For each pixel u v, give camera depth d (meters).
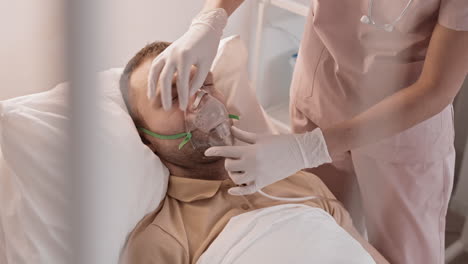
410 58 1.33
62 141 0.58
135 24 1.76
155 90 1.34
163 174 1.49
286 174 1.42
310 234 1.41
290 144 1.40
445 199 1.59
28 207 1.18
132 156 1.33
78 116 0.57
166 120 1.42
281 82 2.49
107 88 1.46
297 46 2.41
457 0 1.18
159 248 1.36
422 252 1.61
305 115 1.77
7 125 1.19
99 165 0.61
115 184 1.17
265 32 2.33
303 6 2.20
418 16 1.28
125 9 1.70
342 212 1.66
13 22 1.49
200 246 1.41
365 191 1.58
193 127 1.41
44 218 1.10
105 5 0.53
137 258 1.36
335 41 1.47
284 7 2.24
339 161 1.71
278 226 1.43
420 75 1.33
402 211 1.56
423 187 1.53
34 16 1.45
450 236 1.79
